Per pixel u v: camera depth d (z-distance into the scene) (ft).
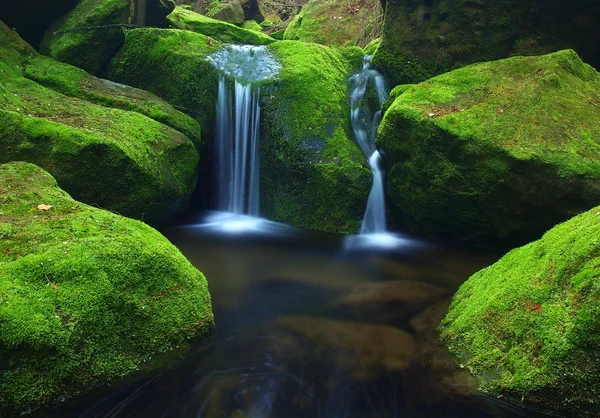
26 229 12.98
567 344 9.71
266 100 27.30
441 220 23.50
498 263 14.62
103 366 11.20
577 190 19.43
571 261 10.86
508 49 27.02
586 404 9.50
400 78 29.78
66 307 10.92
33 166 17.40
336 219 25.36
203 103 29.19
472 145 21.17
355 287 18.21
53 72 27.55
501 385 10.67
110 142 21.15
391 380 12.04
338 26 46.91
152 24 38.37
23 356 10.00
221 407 11.02
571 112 21.45
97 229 13.70
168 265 13.55
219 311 15.67
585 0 25.07
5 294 10.45
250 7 62.39
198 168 28.04
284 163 26.48
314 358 13.03
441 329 13.85
